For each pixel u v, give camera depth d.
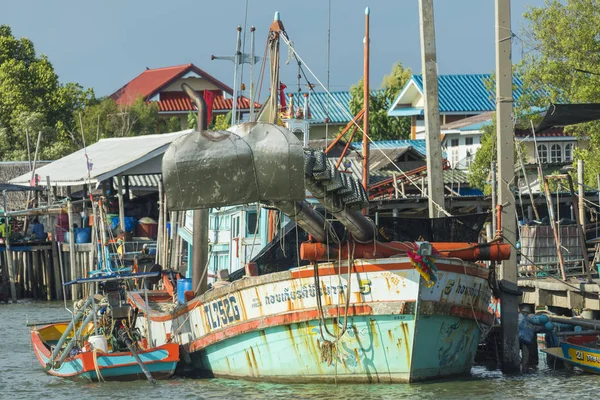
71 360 67.00
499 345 68.00
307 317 58.50
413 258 55.00
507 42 63.66
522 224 108.06
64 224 148.25
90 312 73.94
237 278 72.00
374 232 57.38
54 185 151.62
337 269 57.38
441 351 59.09
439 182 67.94
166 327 71.50
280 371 61.03
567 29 120.88
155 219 152.25
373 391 57.62
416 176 145.50
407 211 122.88
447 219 62.38
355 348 58.22
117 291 81.44
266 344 61.03
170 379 66.00
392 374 58.34
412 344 57.09
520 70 127.88
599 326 69.38
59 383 66.75
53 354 69.56
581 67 118.69
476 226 63.00
